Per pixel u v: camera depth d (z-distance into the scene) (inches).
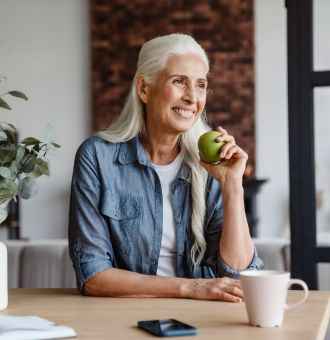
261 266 69.7
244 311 54.6
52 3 285.9
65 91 285.1
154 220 70.9
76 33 285.0
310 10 88.3
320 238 90.3
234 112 274.1
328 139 262.1
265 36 274.8
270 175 275.3
